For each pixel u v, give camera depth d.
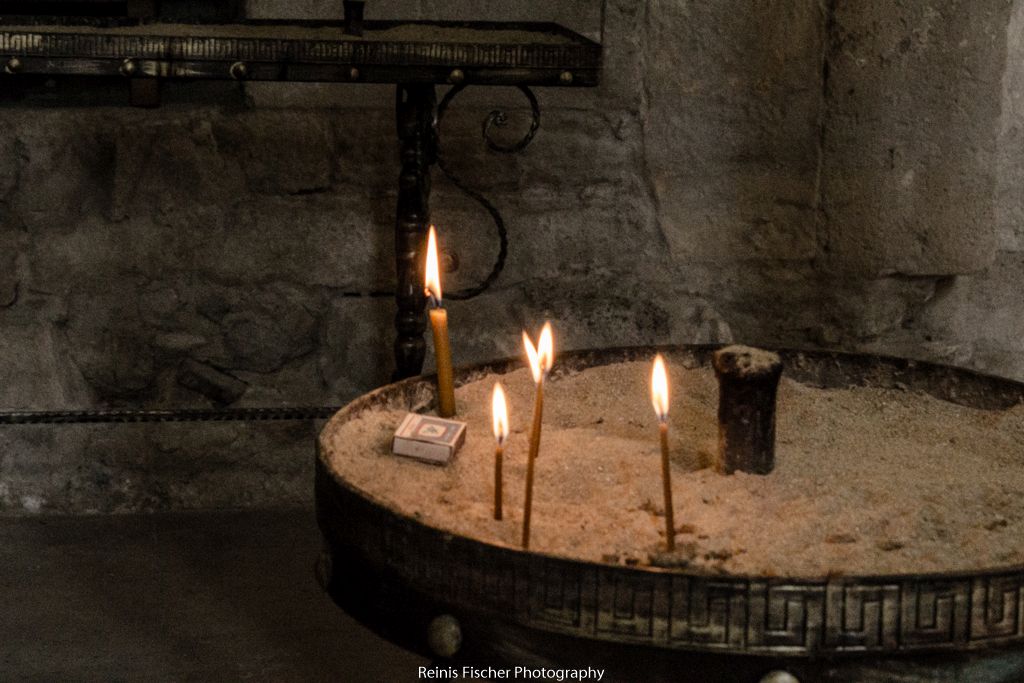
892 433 1.81
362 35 2.16
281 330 2.73
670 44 2.66
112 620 2.31
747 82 2.67
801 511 1.47
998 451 1.74
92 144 2.62
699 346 2.07
